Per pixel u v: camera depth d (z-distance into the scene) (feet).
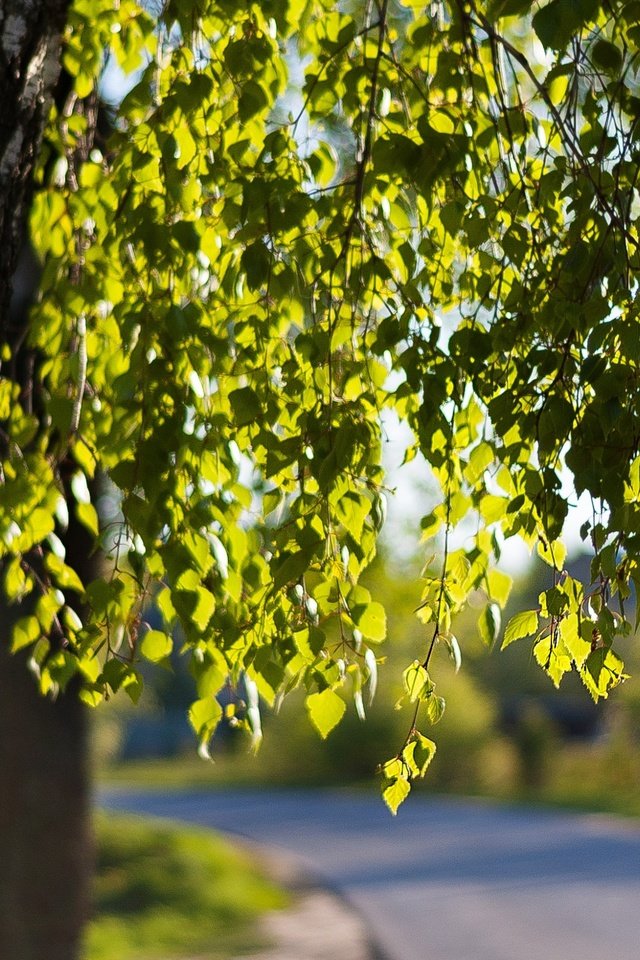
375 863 56.34
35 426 12.23
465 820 77.25
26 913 22.53
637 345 9.20
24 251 16.37
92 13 11.96
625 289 9.52
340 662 10.76
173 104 10.81
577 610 10.24
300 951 36.06
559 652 10.53
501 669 145.79
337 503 10.52
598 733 138.31
